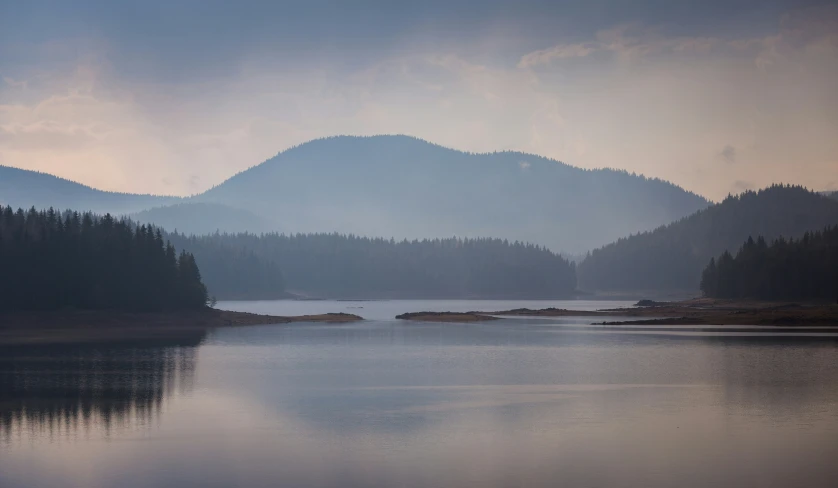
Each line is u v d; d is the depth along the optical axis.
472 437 47.88
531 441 46.69
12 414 55.34
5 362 88.38
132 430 50.00
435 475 39.47
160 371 79.94
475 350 104.38
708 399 61.00
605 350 102.12
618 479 38.66
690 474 39.41
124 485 37.88
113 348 107.81
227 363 88.12
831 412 55.28
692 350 100.56
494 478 38.88
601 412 55.84
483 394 64.44
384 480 38.56
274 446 45.62
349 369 82.19
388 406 58.78
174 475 39.50
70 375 76.38
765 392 64.25
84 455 43.47
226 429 50.31
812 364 83.12
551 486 37.56
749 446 45.03
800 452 43.56
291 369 82.25
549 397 62.72
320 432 49.34
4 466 41.22
